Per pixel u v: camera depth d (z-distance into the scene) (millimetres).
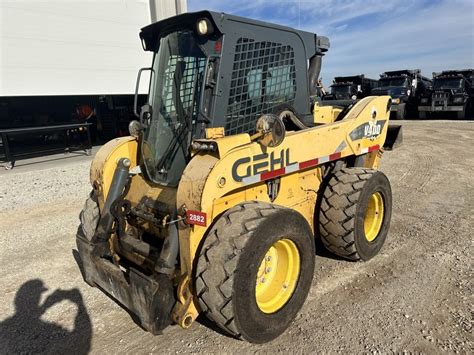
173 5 12078
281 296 2676
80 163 9641
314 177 3529
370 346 2498
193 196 2275
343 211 3393
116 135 14297
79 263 3961
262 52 2951
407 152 9609
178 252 2469
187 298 2391
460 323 2697
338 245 3492
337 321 2777
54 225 5160
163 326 2406
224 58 2645
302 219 2656
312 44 3520
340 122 3525
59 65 10008
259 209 2449
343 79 21500
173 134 2914
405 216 4926
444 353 2412
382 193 3740
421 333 2605
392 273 3447
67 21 9992
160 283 2332
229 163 2375
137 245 2781
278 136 2500
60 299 3262
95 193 3365
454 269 3475
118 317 2975
